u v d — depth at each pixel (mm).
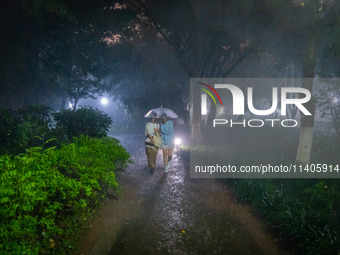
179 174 8523
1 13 12195
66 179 4055
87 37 13859
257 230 4910
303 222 4355
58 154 4711
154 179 7941
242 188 6457
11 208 3111
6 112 7508
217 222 5199
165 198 6434
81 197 5023
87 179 4527
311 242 3951
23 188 3199
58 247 3768
